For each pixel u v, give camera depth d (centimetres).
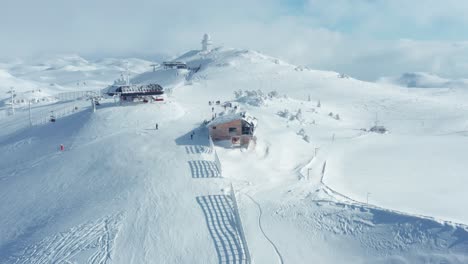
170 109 6956
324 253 2925
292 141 6047
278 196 3841
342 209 3378
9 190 4403
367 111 11244
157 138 5316
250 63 17800
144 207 3531
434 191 4284
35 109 10675
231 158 4753
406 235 2880
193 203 3591
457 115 10512
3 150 6303
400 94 13875
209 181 4022
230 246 3011
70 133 6219
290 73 16325
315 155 5675
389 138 7612
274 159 5062
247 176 4369
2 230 3591
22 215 3800
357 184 4506
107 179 4228
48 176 4559
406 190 4297
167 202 3597
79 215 3531
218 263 2830
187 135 5400
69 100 11456
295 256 2891
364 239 2978
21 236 3422
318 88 14188
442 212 3581
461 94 16800
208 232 3175
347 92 13750
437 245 2712
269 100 9944
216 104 9162
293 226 3253
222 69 16750
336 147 6525
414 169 5253
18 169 5159
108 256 2928
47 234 3300
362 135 7775
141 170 4294
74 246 3075
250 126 5166
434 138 7681
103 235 3180
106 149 5062
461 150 6488
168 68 18688
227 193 3816
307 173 4753
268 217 3403
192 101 10569
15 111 11244
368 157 5931
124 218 3388
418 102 12244
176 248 2988
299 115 8569
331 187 4272
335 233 3108
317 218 3325
